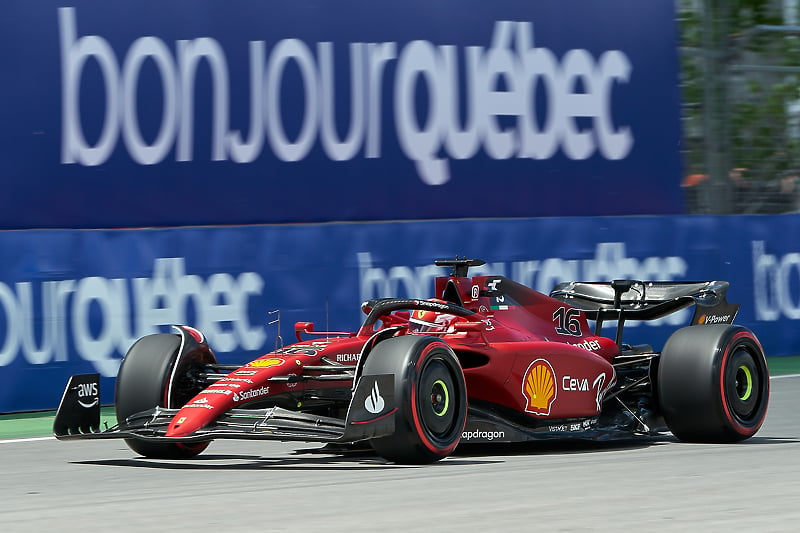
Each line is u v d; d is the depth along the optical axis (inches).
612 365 1107.9
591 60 1763.0
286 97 1551.4
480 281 1055.6
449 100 1657.2
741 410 1058.7
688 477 832.9
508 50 1701.5
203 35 1502.2
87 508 728.3
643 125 1802.4
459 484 802.2
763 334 1845.5
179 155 1486.2
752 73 1893.5
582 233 1716.3
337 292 1551.4
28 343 1360.7
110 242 1413.6
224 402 888.3
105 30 1441.9
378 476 847.1
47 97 1403.8
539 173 1721.2
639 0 1801.2
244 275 1493.6
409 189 1630.2
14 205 1382.9
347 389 968.9
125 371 970.7
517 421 1011.9
